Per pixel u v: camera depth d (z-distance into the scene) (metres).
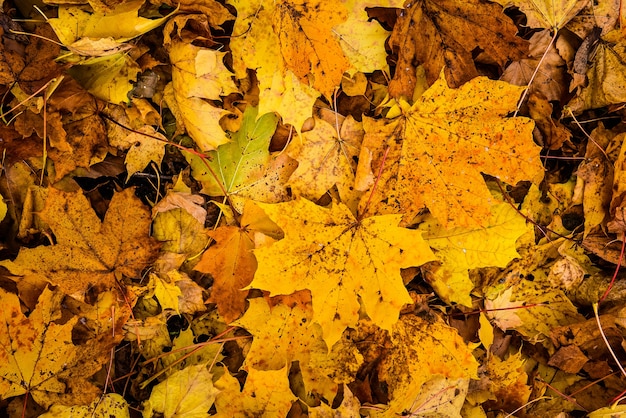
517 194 0.80
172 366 0.77
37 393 0.73
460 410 0.79
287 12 0.72
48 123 0.74
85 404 0.74
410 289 0.80
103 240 0.74
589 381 0.81
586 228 0.79
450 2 0.74
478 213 0.74
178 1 0.72
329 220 0.73
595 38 0.77
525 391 0.80
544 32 0.77
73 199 0.73
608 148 0.79
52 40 0.71
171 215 0.77
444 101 0.74
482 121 0.74
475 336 0.80
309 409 0.75
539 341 0.80
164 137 0.75
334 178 0.76
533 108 0.79
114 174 0.76
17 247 0.76
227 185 0.76
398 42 0.74
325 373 0.77
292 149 0.75
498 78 0.79
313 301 0.73
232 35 0.73
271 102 0.74
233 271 0.75
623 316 0.79
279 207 0.72
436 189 0.75
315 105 0.76
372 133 0.75
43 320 0.73
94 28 0.71
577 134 0.80
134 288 0.75
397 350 0.77
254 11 0.73
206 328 0.78
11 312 0.72
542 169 0.79
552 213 0.80
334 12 0.71
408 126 0.75
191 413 0.75
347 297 0.73
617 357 0.80
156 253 0.75
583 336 0.79
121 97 0.74
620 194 0.77
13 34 0.73
